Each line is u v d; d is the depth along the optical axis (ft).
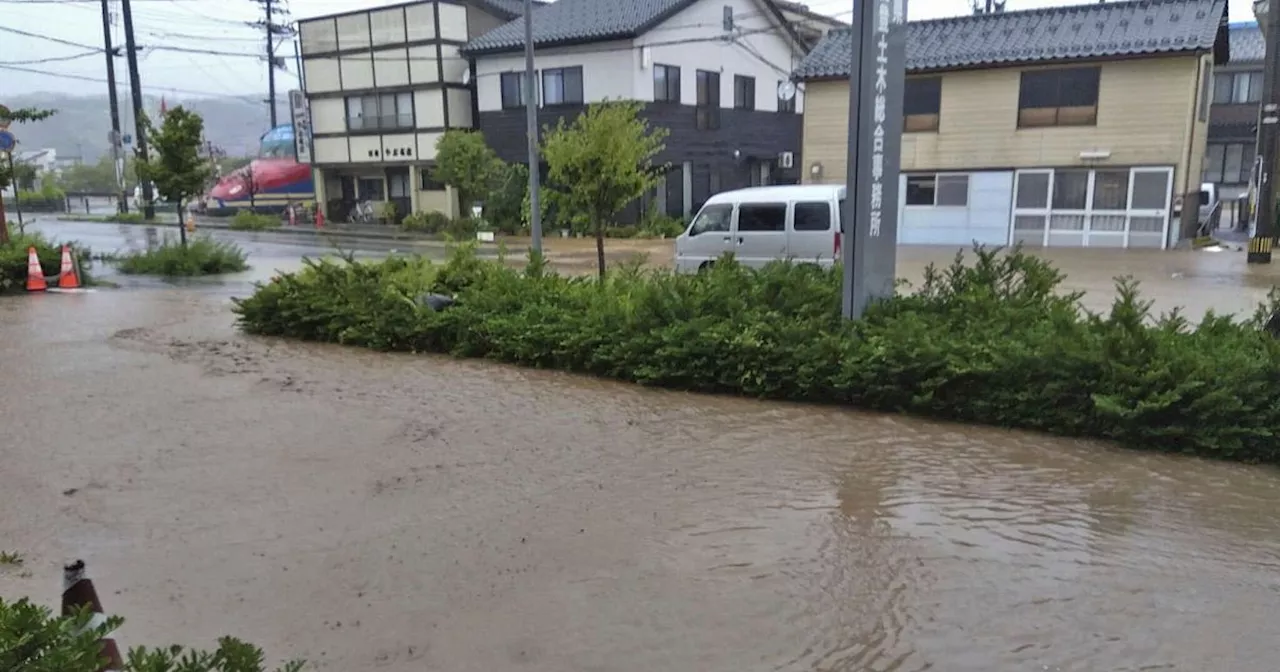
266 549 15.12
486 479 18.43
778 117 112.98
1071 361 20.58
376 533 15.71
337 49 111.34
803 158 84.58
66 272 52.31
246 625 12.57
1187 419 19.39
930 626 12.32
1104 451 19.70
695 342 25.72
